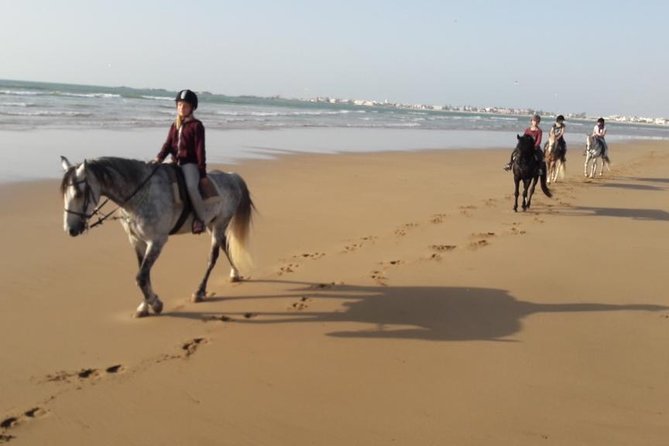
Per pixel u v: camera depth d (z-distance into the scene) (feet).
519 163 43.47
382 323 21.42
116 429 14.21
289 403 15.71
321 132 123.03
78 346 18.70
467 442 14.15
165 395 15.90
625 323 22.12
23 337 19.06
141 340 19.38
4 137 68.90
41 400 15.38
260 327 20.81
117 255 28.22
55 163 52.75
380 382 17.03
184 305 22.74
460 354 19.04
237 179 25.17
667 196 55.36
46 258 26.94
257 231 34.81
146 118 121.29
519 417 15.33
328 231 35.60
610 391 16.87
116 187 20.04
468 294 24.73
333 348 19.25
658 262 30.91
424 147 102.78
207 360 18.08
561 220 41.42
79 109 138.41
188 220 22.54
